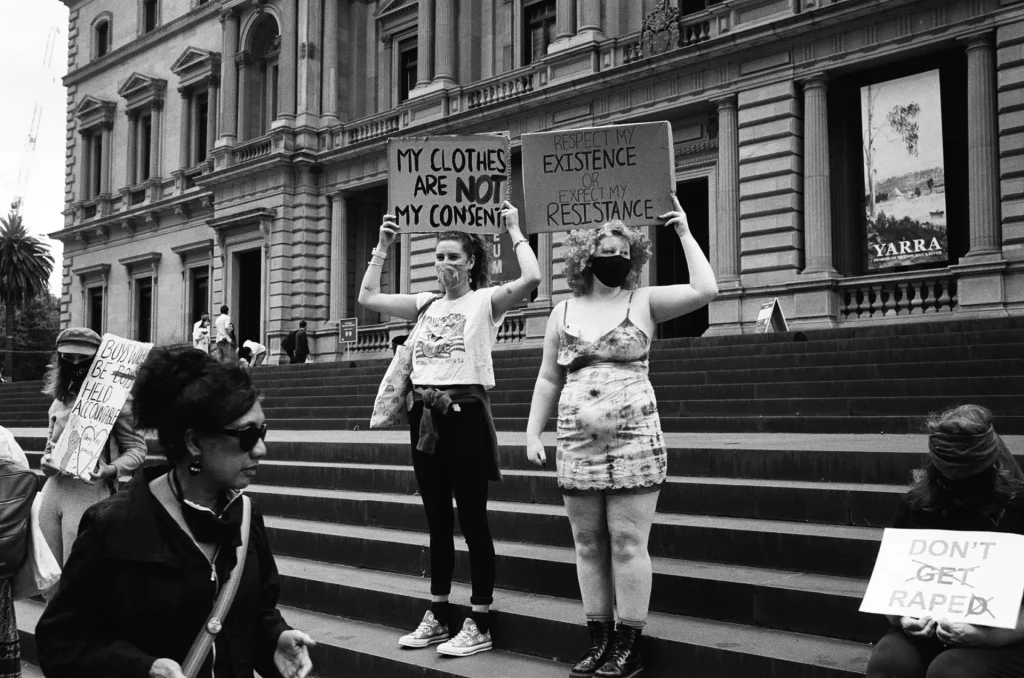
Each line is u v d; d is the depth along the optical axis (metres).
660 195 4.41
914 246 16.36
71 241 37.59
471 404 4.42
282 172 27.84
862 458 5.56
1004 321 10.95
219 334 24.11
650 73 19.47
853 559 4.37
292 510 7.16
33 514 3.46
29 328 62.69
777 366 10.88
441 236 4.64
